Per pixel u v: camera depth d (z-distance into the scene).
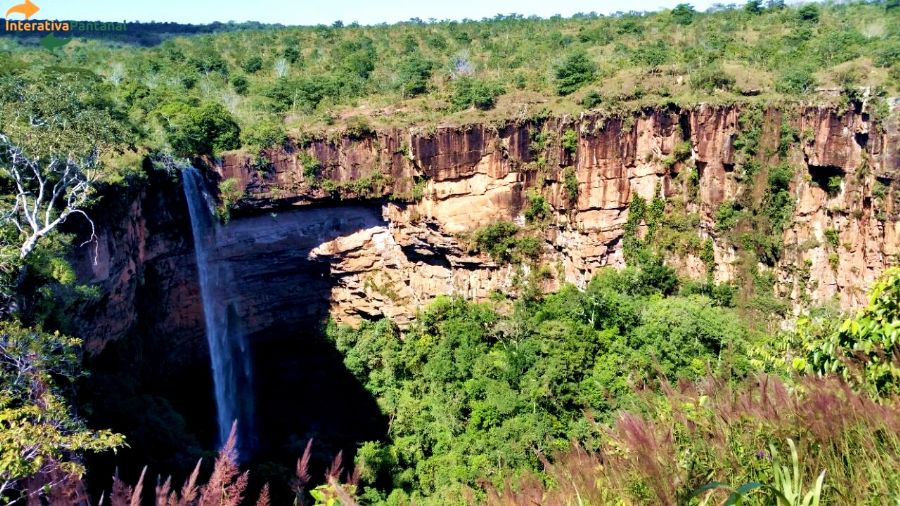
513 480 7.38
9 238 21.92
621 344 38.12
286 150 39.41
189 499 5.88
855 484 5.46
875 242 37.72
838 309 38.59
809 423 6.05
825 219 40.47
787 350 11.88
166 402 31.70
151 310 36.66
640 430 6.18
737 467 6.09
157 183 34.53
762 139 41.06
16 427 12.23
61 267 23.61
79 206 25.84
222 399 42.22
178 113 36.81
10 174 23.00
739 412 6.64
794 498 5.29
